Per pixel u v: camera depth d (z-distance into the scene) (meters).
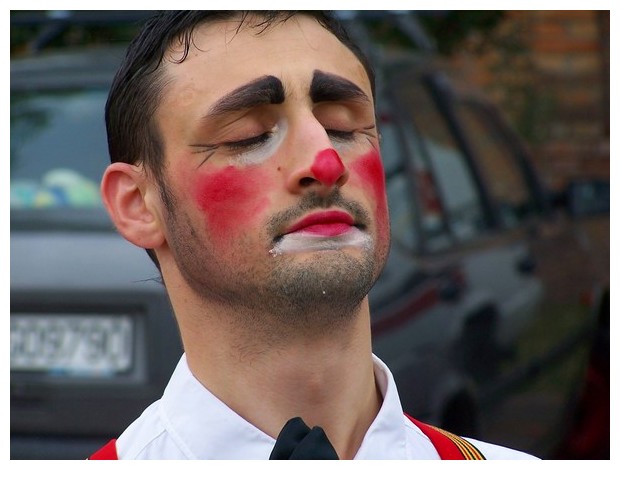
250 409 1.65
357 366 1.66
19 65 3.65
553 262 4.50
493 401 3.69
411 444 1.77
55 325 3.12
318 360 1.62
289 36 1.66
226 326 1.63
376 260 1.64
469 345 3.55
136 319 3.09
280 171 1.59
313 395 1.64
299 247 1.56
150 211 1.71
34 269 3.14
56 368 3.10
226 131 1.61
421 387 3.24
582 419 3.89
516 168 4.70
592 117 6.69
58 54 3.76
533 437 3.91
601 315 3.90
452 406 3.41
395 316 3.21
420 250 3.45
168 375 3.06
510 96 6.62
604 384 3.84
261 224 1.57
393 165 3.49
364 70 1.74
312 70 1.63
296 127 1.60
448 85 4.33
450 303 3.47
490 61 6.56
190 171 1.63
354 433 1.69
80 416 3.07
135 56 1.73
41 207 3.29
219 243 1.60
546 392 4.04
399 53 4.14
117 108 1.77
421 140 3.77
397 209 3.42
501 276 3.95
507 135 4.81
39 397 3.09
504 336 3.83
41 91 3.55
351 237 1.58
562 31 6.60
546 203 4.82
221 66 1.63
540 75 6.64
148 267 3.12
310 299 1.55
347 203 1.59
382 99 3.60
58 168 3.39
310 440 1.57
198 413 1.68
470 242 3.85
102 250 3.16
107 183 1.76
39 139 3.45
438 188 3.76
